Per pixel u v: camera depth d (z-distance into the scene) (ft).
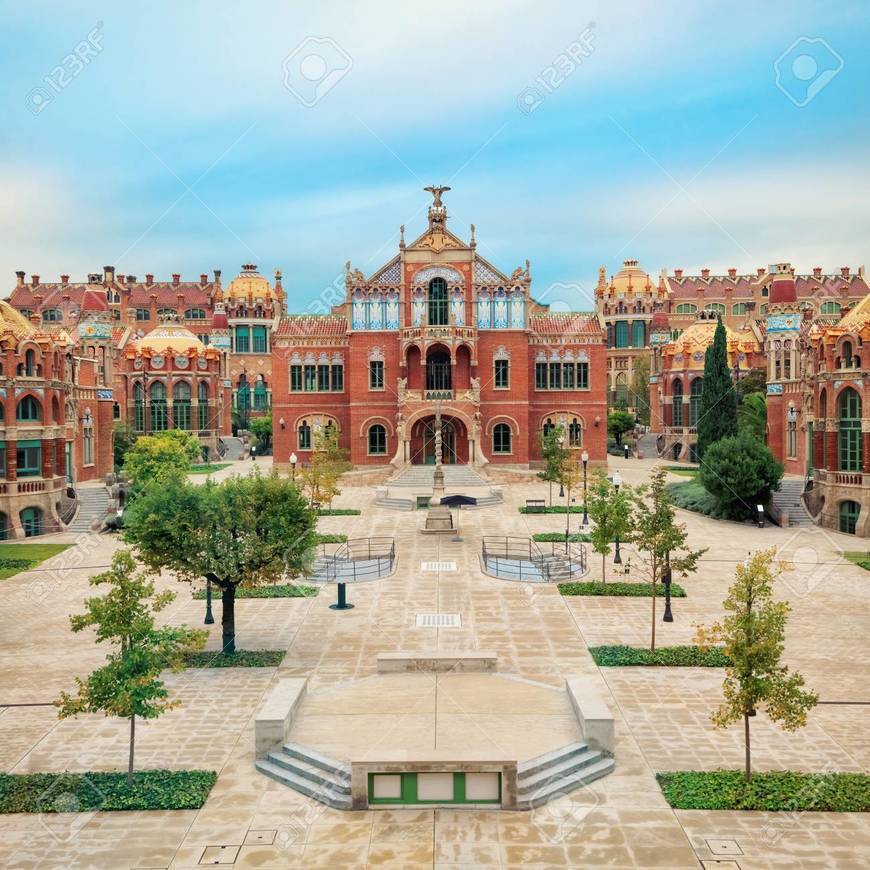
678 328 474.90
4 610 126.00
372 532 179.83
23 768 74.69
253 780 71.97
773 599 128.26
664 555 115.44
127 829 64.23
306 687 87.20
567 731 77.36
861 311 189.57
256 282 460.55
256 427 376.48
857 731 81.10
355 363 268.41
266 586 135.23
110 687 70.03
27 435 187.73
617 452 380.37
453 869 58.80
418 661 93.81
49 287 466.70
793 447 232.53
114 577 74.08
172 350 357.20
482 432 269.64
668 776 71.15
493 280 269.64
